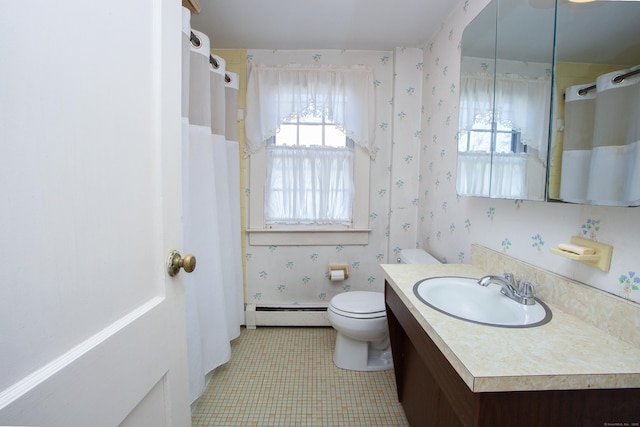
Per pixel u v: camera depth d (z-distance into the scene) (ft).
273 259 7.41
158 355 2.24
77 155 1.54
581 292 2.82
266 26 5.94
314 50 7.00
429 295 3.61
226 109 6.30
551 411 2.11
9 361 1.25
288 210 7.26
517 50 3.37
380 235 7.44
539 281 3.31
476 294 3.72
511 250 3.90
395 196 7.13
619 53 2.20
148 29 2.11
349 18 5.65
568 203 2.77
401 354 4.89
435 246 6.14
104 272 1.73
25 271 1.31
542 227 3.38
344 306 5.67
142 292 2.09
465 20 4.95
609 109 2.27
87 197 1.61
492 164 3.85
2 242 1.22
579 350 2.33
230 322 6.25
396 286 3.78
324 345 6.68
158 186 2.23
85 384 1.57
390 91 7.11
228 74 6.28
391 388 5.33
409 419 4.50
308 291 7.54
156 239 2.24
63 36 1.45
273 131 6.91
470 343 2.43
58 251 1.45
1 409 1.18
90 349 1.61
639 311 2.34
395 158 7.05
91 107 1.62
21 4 1.26
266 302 7.51
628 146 2.13
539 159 2.98
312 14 5.51
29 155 1.31
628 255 2.47
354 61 7.04
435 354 2.75
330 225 7.37
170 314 2.40
